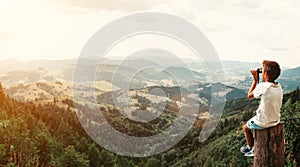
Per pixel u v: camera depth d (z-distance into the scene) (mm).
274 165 4293
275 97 4293
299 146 13320
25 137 23766
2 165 9250
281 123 4387
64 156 36938
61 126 52750
